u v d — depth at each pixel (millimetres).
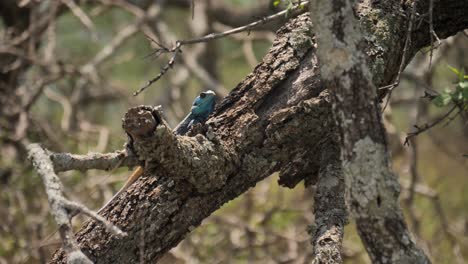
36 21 12625
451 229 12812
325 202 6004
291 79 6234
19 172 11984
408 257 4523
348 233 12844
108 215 6090
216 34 6812
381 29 6309
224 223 11906
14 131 12914
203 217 6137
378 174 4477
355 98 4477
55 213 4508
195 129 5777
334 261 5523
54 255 6301
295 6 6344
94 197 11805
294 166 6344
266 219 12320
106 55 13742
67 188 11523
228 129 6156
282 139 6078
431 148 17312
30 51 12414
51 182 4668
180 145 5391
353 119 4484
